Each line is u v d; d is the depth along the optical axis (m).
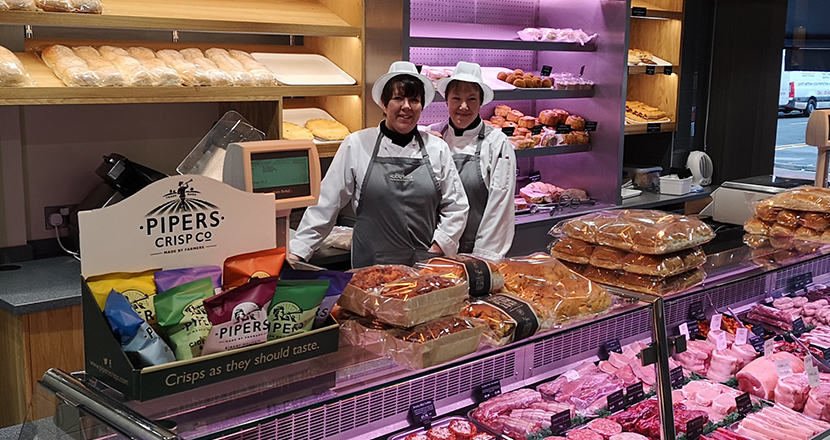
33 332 2.82
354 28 3.91
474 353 1.63
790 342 2.62
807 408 2.35
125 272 1.28
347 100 4.13
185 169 1.75
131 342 1.20
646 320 2.39
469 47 4.34
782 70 5.85
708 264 2.47
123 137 3.65
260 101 3.71
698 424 2.16
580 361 2.29
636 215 2.33
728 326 2.56
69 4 3.04
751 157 6.06
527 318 1.72
